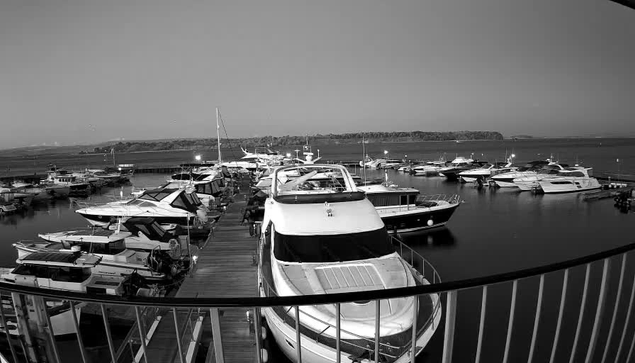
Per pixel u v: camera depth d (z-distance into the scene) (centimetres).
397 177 4675
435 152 12569
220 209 2097
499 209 2644
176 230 1546
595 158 8138
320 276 583
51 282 920
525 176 3475
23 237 2034
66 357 815
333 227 669
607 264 244
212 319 202
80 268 933
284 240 653
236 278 905
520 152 11562
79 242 1139
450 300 201
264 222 864
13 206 2741
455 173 4350
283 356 670
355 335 489
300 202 770
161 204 1705
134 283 997
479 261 1551
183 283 876
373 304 535
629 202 2512
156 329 664
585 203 2811
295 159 3681
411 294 194
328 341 508
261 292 702
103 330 881
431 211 1822
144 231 1302
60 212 2758
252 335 643
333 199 781
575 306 1062
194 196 1925
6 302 786
